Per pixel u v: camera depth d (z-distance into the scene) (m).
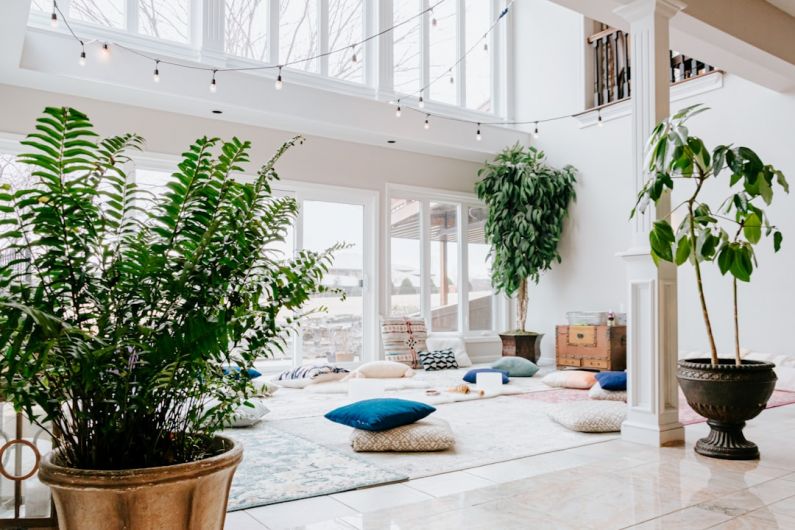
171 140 5.72
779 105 5.68
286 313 6.40
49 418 1.24
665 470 2.83
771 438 3.49
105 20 5.54
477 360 7.89
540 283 7.95
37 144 1.28
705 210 3.23
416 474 2.76
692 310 6.21
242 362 1.46
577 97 7.55
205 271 1.30
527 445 3.32
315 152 6.59
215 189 1.43
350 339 6.86
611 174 7.12
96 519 1.18
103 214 1.35
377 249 7.01
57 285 1.27
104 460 1.27
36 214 1.32
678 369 3.26
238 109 5.71
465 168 7.90
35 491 1.76
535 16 8.12
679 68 6.54
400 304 7.37
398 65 7.55
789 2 4.70
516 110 8.32
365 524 2.14
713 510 2.28
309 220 6.62
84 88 5.12
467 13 8.24
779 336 5.61
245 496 2.42
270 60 6.45
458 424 3.90
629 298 3.51
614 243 7.06
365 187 6.95
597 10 3.79
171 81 5.32
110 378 1.25
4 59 4.45
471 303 8.04
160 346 1.23
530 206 7.27
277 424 3.89
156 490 1.20
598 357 6.68
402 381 5.62
